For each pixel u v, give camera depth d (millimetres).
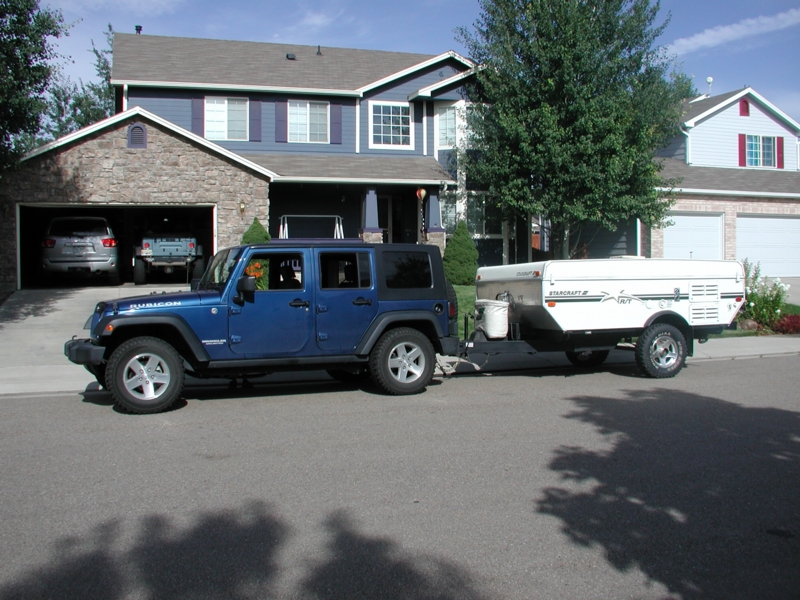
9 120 14094
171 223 21375
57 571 3727
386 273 8594
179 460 5750
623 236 21641
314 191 21141
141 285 18406
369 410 7734
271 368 8148
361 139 21688
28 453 5969
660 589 3580
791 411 7625
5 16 13820
